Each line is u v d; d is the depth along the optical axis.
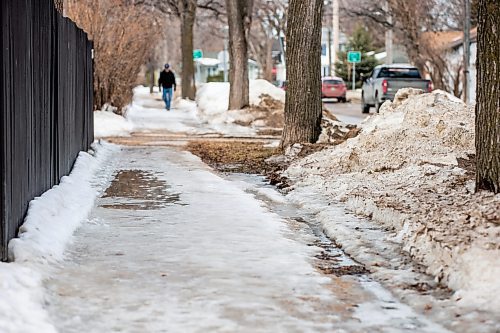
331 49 101.50
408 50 53.28
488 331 6.92
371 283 8.78
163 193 15.30
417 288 8.41
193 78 58.97
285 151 21.20
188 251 10.17
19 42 10.19
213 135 31.28
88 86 21.83
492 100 11.20
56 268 9.11
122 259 9.71
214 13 66.06
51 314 7.46
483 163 11.45
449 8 64.31
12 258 8.95
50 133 13.38
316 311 7.68
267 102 39.97
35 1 11.71
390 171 16.12
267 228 11.79
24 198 10.48
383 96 46.03
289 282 8.73
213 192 15.42
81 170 17.12
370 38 93.06
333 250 10.48
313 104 21.98
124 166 20.06
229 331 7.05
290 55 21.94
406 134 17.33
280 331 7.07
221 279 8.80
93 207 13.52
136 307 7.73
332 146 20.58
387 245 10.36
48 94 13.09
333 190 14.88
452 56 56.25
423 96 19.12
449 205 11.26
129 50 37.06
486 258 8.15
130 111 46.25
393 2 53.00
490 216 9.75
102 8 34.81
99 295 8.11
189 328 7.12
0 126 8.73
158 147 25.67
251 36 93.88
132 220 12.36
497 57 11.08
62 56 15.12
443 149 16.66
